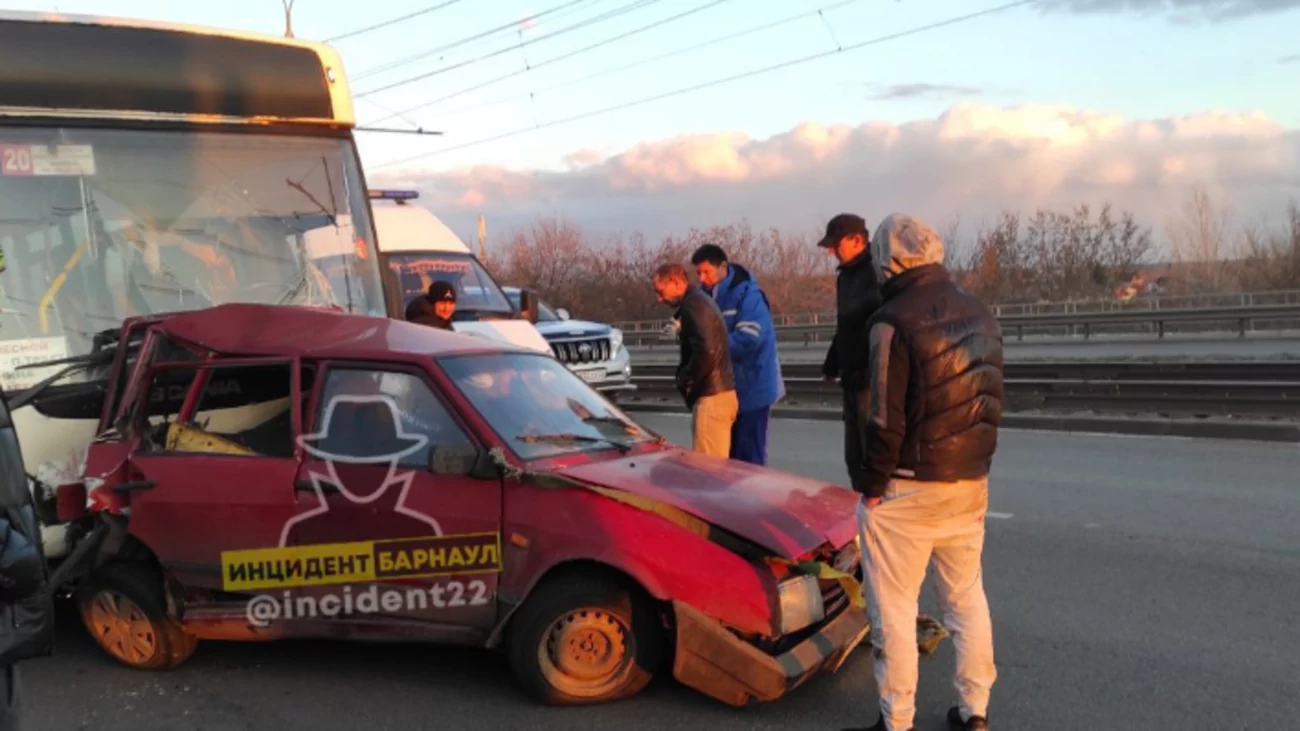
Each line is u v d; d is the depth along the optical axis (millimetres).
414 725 4430
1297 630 5266
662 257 47750
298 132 7039
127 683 4980
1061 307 36156
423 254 11883
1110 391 13336
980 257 49750
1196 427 11445
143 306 6273
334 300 7043
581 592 4402
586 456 4895
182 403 5180
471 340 5324
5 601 2895
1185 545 6910
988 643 4148
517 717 4469
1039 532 7453
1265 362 15609
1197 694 4559
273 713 4605
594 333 14211
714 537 4328
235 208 6707
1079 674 4832
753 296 7434
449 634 4613
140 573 5066
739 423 7559
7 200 5848
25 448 5410
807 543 4438
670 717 4422
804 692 4668
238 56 6746
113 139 6234
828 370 6559
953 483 3920
